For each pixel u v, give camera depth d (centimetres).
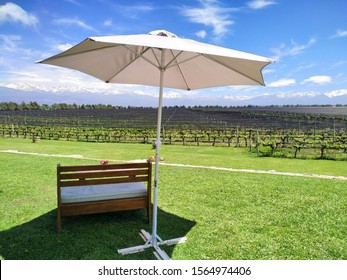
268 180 700
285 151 1727
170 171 797
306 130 3581
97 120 6525
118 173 384
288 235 384
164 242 351
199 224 415
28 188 581
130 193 396
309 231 398
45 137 2798
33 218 421
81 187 407
